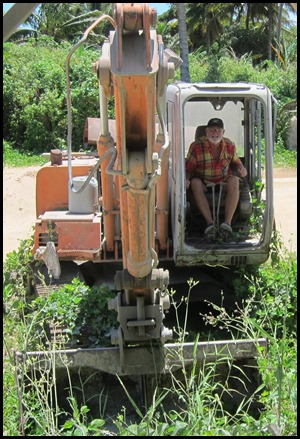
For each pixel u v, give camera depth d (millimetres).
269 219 5629
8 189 13922
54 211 5988
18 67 19672
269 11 34312
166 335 4309
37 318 5090
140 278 4047
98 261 5863
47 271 5980
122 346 4270
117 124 3396
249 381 4480
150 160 3363
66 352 4297
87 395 4578
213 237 5770
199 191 5953
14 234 10727
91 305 5098
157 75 3234
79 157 6957
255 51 37312
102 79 3420
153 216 3807
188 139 6766
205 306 6207
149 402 4434
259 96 5570
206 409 4020
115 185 5430
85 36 3637
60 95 19062
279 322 5027
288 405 3838
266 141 5609
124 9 2945
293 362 4273
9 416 4102
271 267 5957
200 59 28406
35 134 18703
